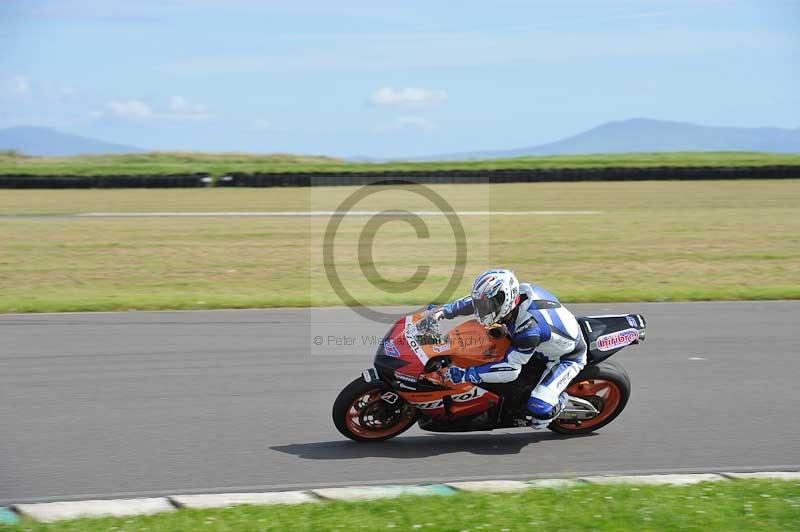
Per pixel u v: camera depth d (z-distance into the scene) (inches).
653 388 767.7
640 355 887.7
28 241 1891.0
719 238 1961.1
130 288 1341.0
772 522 450.6
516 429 665.0
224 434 628.4
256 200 3009.4
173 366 826.2
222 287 1353.3
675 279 1434.5
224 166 4451.3
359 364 845.2
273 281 1418.6
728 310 1131.9
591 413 644.7
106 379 776.3
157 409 687.1
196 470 552.4
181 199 3036.4
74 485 522.9
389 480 541.3
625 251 1772.9
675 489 506.6
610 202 2883.9
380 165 4581.7
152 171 4192.9
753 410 704.4
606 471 563.5
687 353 896.9
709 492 499.8
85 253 1722.4
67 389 742.5
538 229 2159.2
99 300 1165.7
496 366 589.3
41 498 500.7
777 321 1059.9
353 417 619.2
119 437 617.3
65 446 596.1
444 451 605.3
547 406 588.1
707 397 740.7
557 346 604.7
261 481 535.5
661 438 634.2
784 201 2849.4
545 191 3373.5
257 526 437.7
